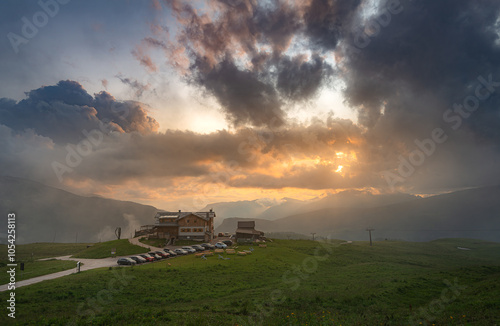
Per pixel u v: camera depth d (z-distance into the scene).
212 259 69.75
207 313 29.06
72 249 104.94
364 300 34.38
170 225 105.00
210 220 112.94
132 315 26.84
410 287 41.34
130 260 64.19
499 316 23.78
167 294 38.78
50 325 24.28
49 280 46.06
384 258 88.12
